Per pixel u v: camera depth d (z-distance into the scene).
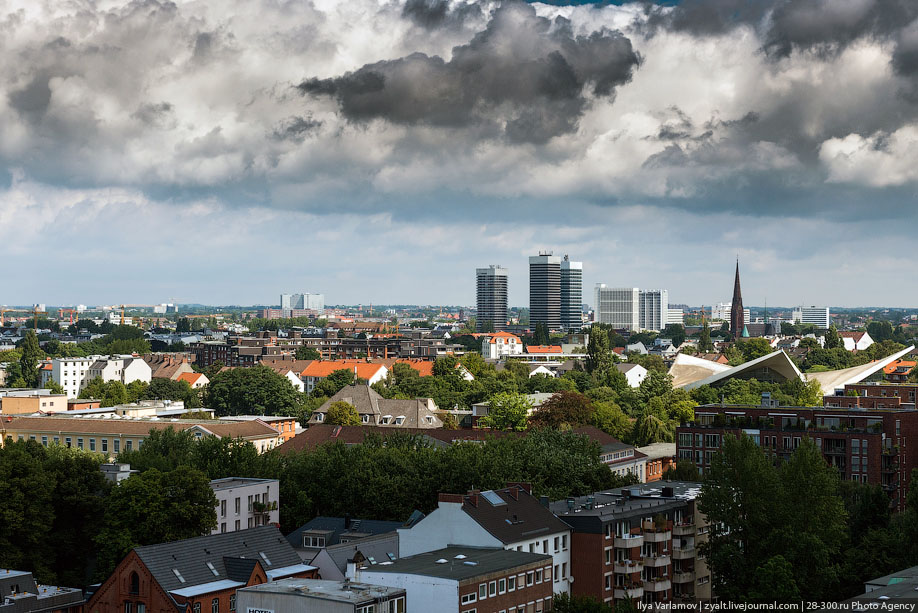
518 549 139.25
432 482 182.62
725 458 154.62
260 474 196.75
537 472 194.50
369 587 118.81
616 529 146.75
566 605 121.44
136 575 135.25
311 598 113.56
